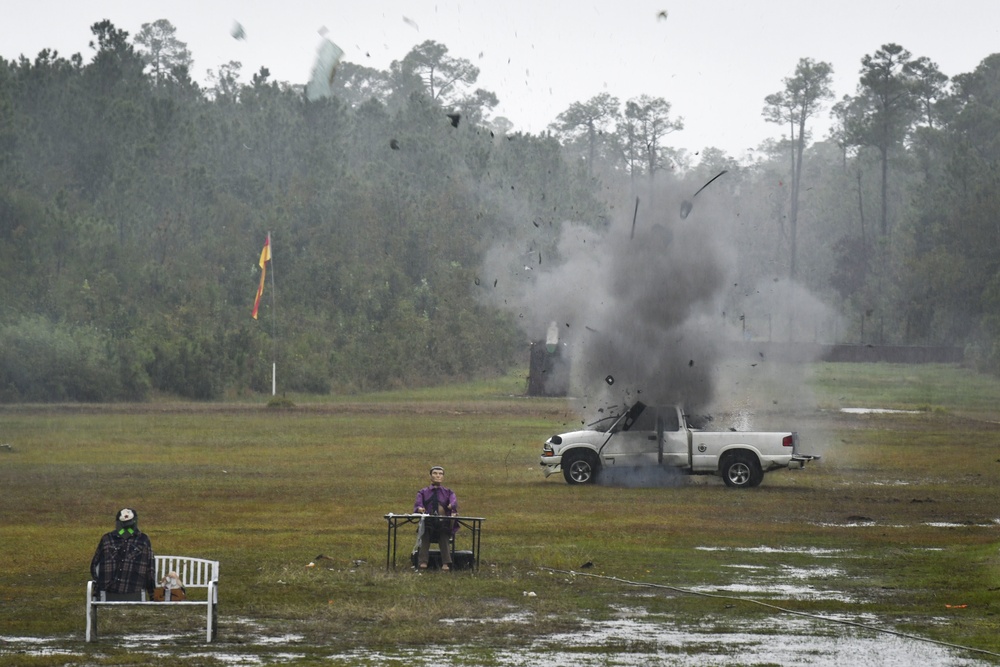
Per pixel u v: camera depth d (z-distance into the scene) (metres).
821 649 31.25
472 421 127.75
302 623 33.97
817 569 43.84
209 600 31.53
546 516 57.91
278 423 123.12
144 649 30.70
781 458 70.94
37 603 36.44
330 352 193.25
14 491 65.62
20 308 167.88
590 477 72.25
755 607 36.84
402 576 41.16
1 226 178.50
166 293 194.12
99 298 181.25
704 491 69.56
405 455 89.94
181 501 62.31
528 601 37.38
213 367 172.12
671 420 72.25
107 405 149.75
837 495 68.19
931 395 176.62
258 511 58.75
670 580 41.34
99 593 32.16
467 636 32.59
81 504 60.56
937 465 86.56
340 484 70.88
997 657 30.41
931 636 32.91
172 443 98.50
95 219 193.00
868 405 152.50
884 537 52.06
